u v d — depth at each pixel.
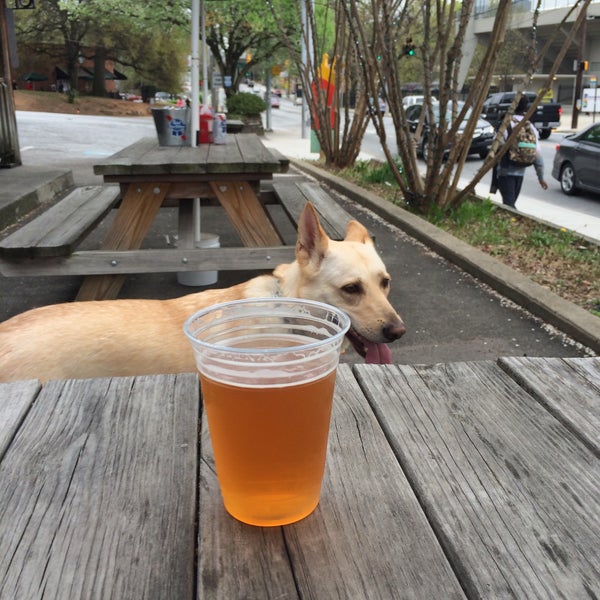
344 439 0.66
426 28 3.85
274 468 0.48
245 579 0.45
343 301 1.45
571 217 4.93
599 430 0.67
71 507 0.54
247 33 13.29
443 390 0.78
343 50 6.23
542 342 2.19
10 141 5.45
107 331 1.38
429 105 3.97
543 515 0.53
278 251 2.29
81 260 2.15
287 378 0.45
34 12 20.91
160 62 24.52
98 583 0.45
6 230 3.57
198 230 3.08
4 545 0.49
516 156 4.41
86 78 26.58
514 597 0.44
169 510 0.53
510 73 17.80
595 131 5.77
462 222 3.86
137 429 0.68
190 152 2.94
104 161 2.50
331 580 0.45
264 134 13.67
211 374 0.46
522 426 0.69
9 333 1.35
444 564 0.47
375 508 0.54
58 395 0.76
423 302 2.57
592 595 0.44
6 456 0.62
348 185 5.29
